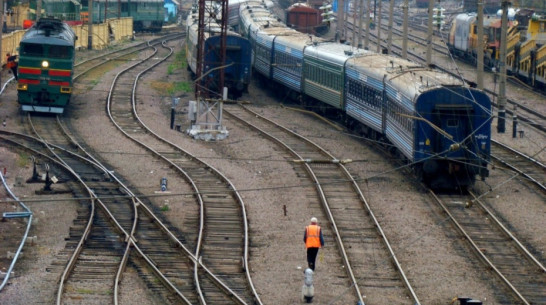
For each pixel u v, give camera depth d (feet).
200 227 191.72
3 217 193.26
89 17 544.21
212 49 357.82
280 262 174.19
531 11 487.20
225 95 308.60
